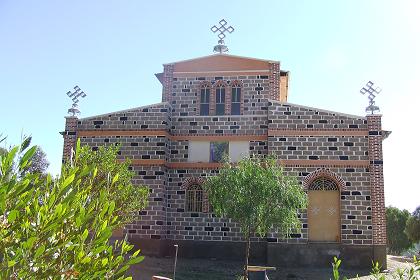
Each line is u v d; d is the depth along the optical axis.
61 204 4.45
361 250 27.77
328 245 27.98
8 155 4.45
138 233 29.19
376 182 28.42
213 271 25.31
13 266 4.20
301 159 29.14
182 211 30.23
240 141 30.69
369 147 28.86
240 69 31.94
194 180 30.58
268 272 26.14
